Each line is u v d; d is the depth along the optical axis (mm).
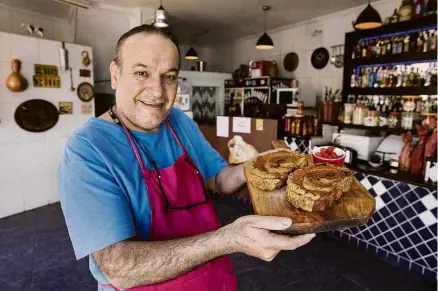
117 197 878
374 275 2775
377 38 4203
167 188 1044
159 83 969
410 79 3797
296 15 5910
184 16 6105
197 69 7926
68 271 2793
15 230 3639
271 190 1178
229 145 4234
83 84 4750
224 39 8320
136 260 750
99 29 5746
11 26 4812
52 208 4383
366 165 3398
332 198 986
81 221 812
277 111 4586
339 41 5645
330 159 1411
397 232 2938
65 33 5625
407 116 3379
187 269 766
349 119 3861
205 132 4566
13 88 3896
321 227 889
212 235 756
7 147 4008
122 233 809
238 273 2766
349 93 4484
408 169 3059
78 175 860
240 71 7723
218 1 5172
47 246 3248
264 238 682
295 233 890
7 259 2984
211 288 1084
